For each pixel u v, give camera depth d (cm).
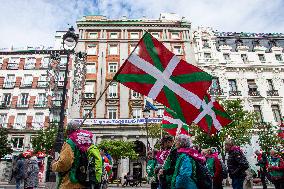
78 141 410
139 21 4266
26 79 4247
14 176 1112
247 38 4338
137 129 3581
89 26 4231
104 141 3061
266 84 3947
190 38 4272
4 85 4222
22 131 3903
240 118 2644
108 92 3856
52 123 3572
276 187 881
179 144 455
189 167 418
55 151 1044
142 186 2642
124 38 4209
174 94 549
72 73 4044
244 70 3984
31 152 1119
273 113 3831
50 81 3906
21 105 4084
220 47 4134
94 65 4016
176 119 820
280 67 4034
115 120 3603
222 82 3906
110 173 912
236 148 780
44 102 4047
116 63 4053
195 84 563
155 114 3725
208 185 426
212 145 2566
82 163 401
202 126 639
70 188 388
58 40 4653
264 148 2903
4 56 4375
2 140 3294
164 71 555
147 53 554
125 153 2945
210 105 650
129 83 530
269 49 4212
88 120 3594
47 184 1003
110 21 4244
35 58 4356
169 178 506
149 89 538
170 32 4300
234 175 762
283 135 2095
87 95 3791
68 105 3875
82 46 4106
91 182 406
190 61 4078
